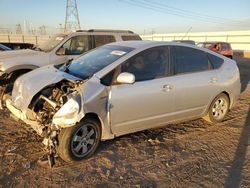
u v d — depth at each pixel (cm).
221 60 576
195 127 553
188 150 449
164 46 484
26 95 400
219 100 568
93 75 412
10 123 531
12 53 727
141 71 443
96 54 493
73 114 362
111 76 415
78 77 422
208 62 545
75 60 506
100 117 397
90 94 384
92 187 338
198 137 504
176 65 488
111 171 376
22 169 369
